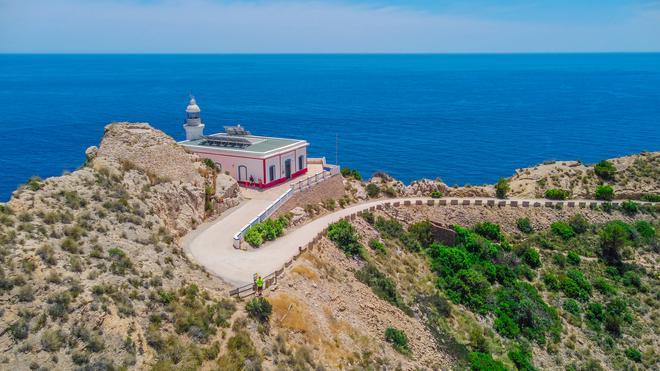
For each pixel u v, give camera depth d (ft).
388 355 144.56
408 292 184.55
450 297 191.01
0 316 95.91
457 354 161.17
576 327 189.78
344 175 281.13
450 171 412.98
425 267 208.13
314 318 139.85
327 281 160.04
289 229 197.16
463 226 246.27
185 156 204.54
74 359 95.35
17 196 131.13
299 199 219.20
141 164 183.32
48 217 125.90
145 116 646.74
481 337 169.89
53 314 99.71
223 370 107.34
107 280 113.91
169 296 119.34
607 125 615.16
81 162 411.75
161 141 198.39
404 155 460.14
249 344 117.08
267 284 142.20
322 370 122.93
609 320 191.42
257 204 211.41
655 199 270.05
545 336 182.29
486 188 287.28
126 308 108.88
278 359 119.03
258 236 177.47
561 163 308.40
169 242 151.12
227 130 274.77
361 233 210.18
